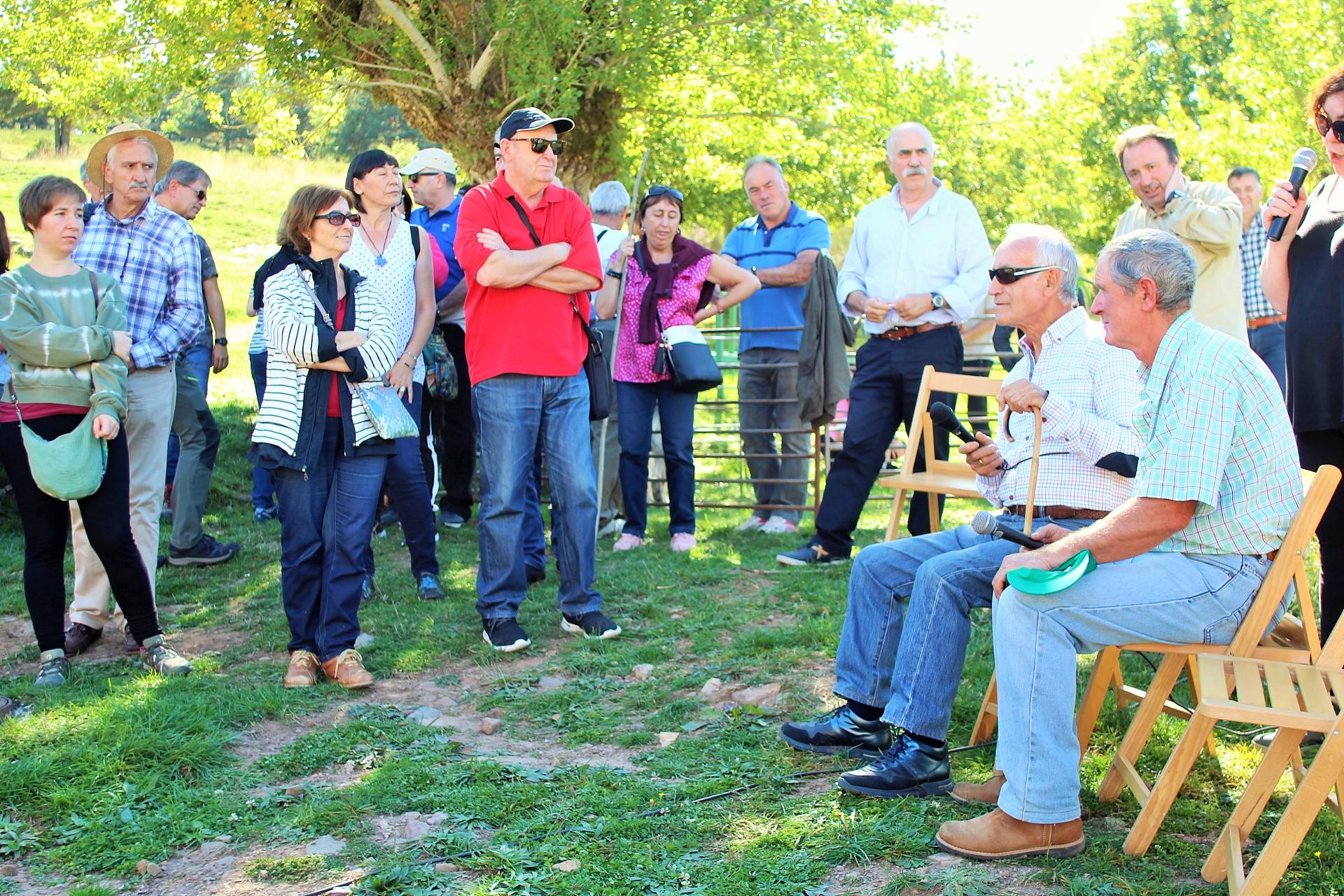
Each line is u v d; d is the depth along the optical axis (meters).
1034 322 3.80
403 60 12.29
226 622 5.71
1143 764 3.68
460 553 7.02
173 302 5.36
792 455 7.55
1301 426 3.96
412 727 4.21
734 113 15.73
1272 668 3.02
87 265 5.18
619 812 3.46
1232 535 3.09
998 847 3.09
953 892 2.90
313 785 3.74
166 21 12.05
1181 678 4.42
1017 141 18.62
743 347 7.75
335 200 4.62
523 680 4.76
